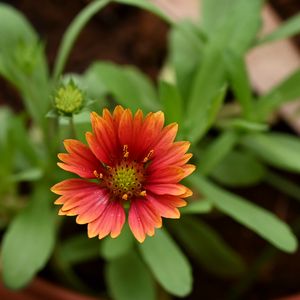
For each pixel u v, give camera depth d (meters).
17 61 0.43
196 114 0.43
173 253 0.39
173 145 0.32
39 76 0.45
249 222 0.39
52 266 0.48
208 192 0.41
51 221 0.43
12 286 0.40
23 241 0.41
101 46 0.57
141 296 0.42
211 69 0.43
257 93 0.53
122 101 0.43
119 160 0.33
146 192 0.33
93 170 0.33
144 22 0.58
